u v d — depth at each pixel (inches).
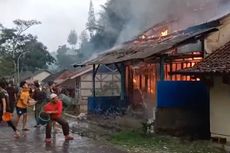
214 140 517.3
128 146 499.5
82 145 510.0
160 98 572.4
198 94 581.3
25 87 645.3
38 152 456.1
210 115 525.7
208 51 600.4
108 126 705.6
